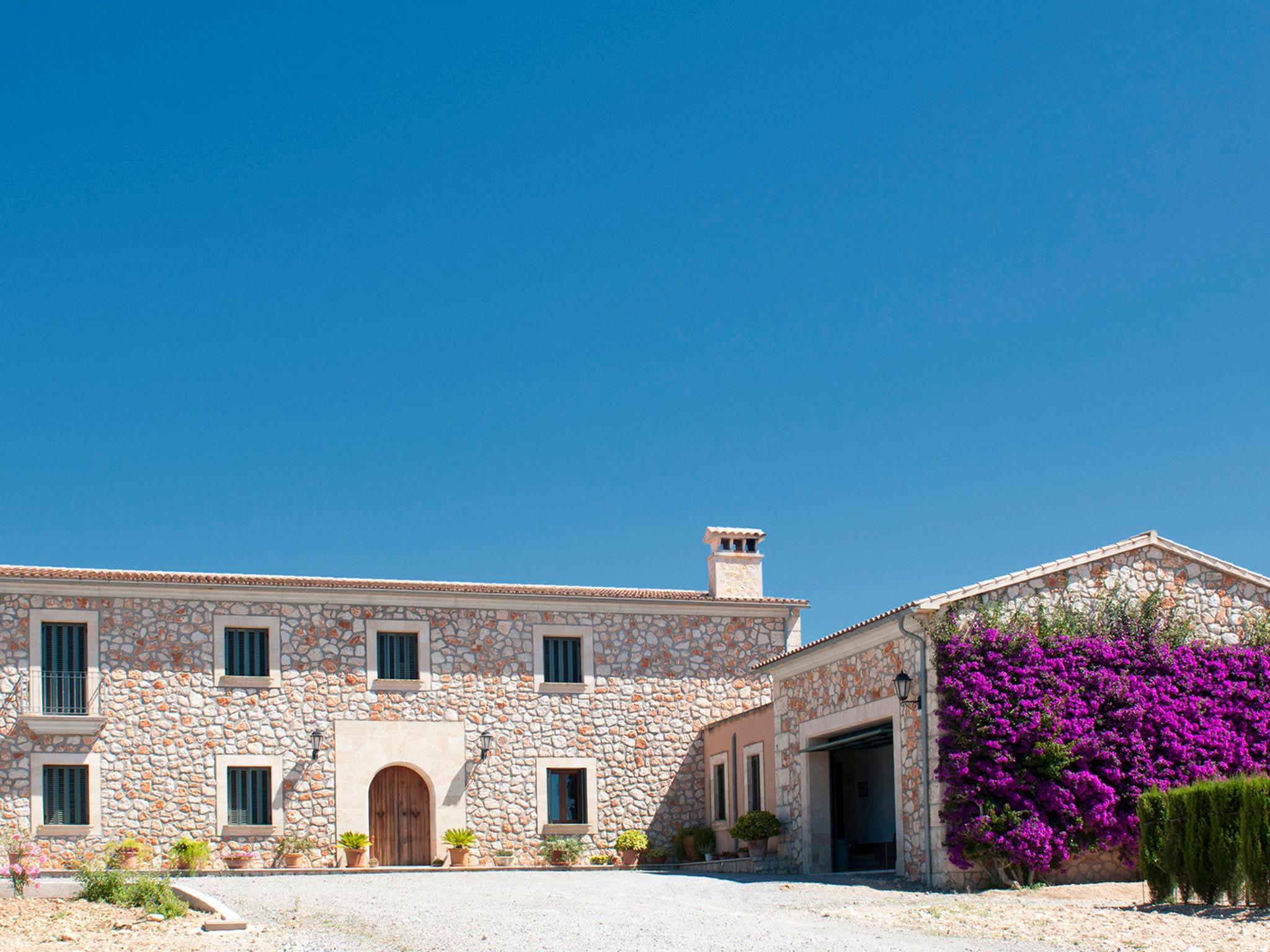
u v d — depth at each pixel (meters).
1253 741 21.98
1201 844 16.23
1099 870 20.98
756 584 32.56
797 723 26.16
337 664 29.02
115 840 26.81
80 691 27.28
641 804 30.36
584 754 30.22
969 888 20.44
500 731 29.80
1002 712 20.92
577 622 30.81
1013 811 20.55
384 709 29.11
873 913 16.77
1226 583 23.11
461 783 29.30
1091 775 20.81
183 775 27.53
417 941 14.54
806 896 19.33
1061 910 16.80
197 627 28.25
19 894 16.64
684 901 18.53
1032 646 21.33
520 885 21.89
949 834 20.67
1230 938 14.03
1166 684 21.75
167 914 16.12
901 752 22.09
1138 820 20.36
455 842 28.55
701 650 31.48
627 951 13.56
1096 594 22.30
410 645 29.78
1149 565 22.72
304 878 23.89
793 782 26.12
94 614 27.58
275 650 28.62
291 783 28.20
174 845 26.81
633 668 30.95
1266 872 15.45
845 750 27.06
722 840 29.52
